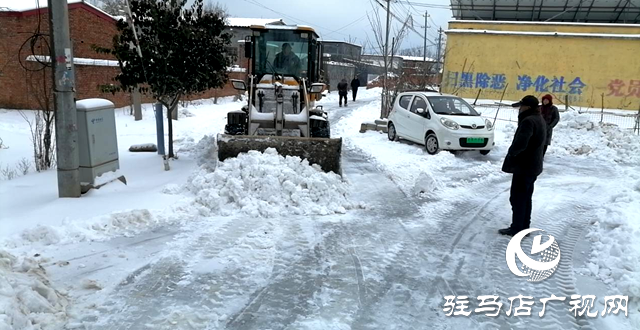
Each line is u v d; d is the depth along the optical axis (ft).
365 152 40.65
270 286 14.62
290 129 30.83
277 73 35.12
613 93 76.28
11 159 33.58
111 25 68.59
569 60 77.61
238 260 16.47
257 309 13.19
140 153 35.76
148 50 29.19
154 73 29.58
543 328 12.84
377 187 28.17
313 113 34.88
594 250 18.38
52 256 16.33
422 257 17.47
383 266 16.49
